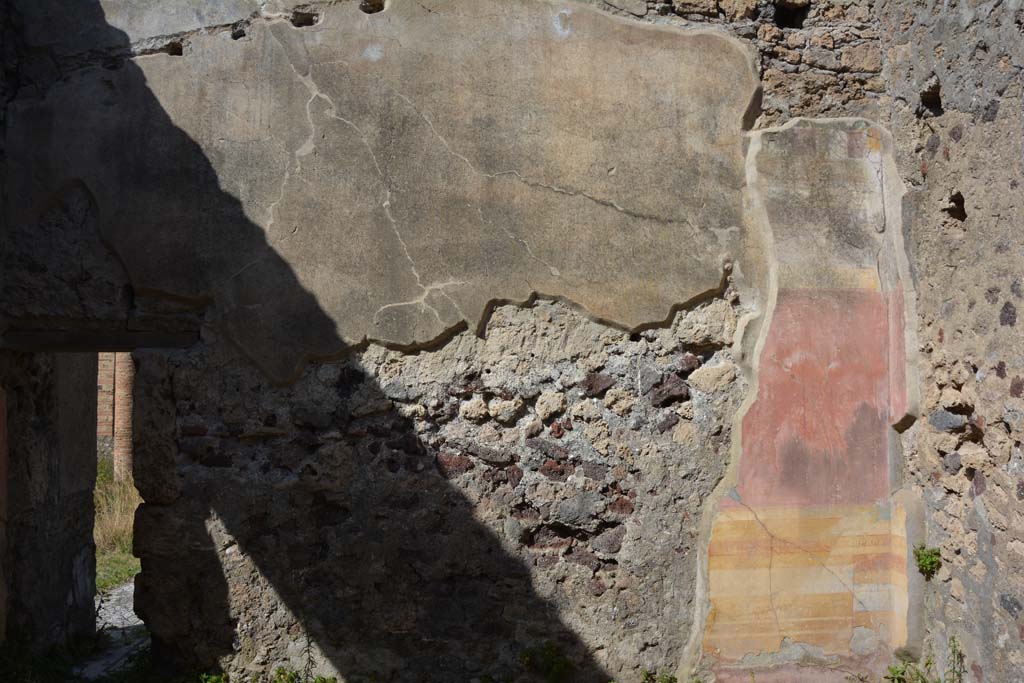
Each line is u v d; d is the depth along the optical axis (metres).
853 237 4.56
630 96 4.49
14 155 4.34
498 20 4.46
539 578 4.42
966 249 3.98
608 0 4.52
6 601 4.39
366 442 4.38
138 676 4.29
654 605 4.43
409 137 4.40
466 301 4.40
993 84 3.74
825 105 4.62
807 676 4.45
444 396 4.40
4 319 4.33
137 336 4.39
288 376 4.34
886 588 4.48
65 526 5.18
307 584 4.32
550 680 4.36
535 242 4.43
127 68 4.36
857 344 4.52
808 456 4.47
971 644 3.96
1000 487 3.74
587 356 4.45
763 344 4.47
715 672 4.42
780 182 4.54
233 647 4.28
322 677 4.30
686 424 4.46
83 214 4.35
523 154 4.44
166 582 4.26
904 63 4.45
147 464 4.26
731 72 4.55
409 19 4.43
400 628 4.35
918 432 4.39
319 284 4.36
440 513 4.39
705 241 4.49
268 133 4.36
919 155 4.36
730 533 4.44
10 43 4.36
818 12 4.67
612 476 4.44
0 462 4.31
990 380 3.79
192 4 4.39
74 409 5.36
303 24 4.43
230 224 4.34
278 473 4.33
